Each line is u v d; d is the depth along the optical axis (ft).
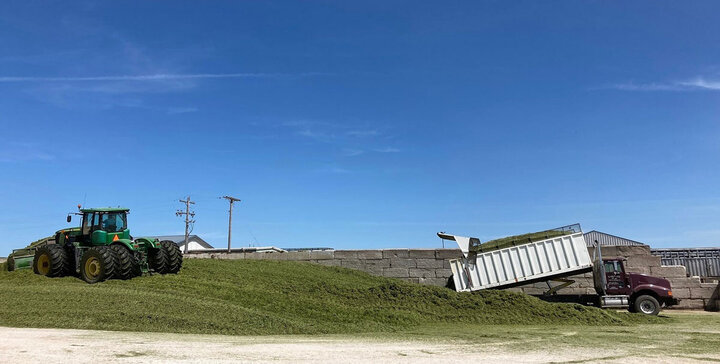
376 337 31.12
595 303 55.52
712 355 25.39
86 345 23.36
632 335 33.96
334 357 22.49
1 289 39.01
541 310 44.32
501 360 22.84
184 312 34.12
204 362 20.25
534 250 54.39
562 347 27.66
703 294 59.21
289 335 31.63
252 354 22.56
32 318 31.30
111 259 46.93
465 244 55.21
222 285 46.98
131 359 20.27
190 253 100.58
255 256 72.02
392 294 48.37
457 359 22.86
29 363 19.01
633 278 51.72
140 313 32.83
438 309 45.01
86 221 52.03
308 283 54.54
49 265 49.83
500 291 49.57
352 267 68.49
